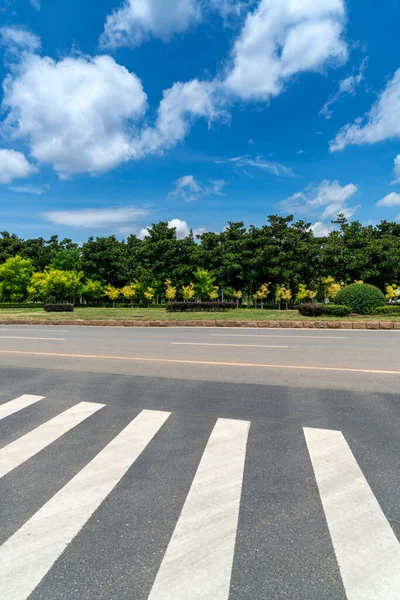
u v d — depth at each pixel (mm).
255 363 7418
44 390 5664
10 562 2125
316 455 3375
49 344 10438
